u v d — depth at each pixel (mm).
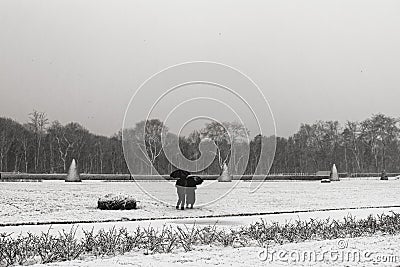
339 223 17266
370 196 35625
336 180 63500
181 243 12852
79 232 15695
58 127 85625
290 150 90312
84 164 85250
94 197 30859
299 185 50875
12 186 40500
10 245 11477
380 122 97438
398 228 15727
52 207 24922
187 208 24266
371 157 97500
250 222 19203
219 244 13062
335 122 98500
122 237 13570
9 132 81688
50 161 84062
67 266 10094
